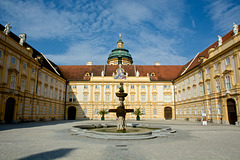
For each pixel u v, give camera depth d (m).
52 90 48.31
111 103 57.69
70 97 58.06
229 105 31.95
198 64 44.09
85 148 10.69
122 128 20.08
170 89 59.12
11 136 14.98
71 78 59.91
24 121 34.53
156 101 58.31
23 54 34.12
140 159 8.48
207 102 38.84
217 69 35.44
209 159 8.55
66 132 18.53
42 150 10.03
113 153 9.55
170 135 16.75
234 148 11.01
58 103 52.50
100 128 23.34
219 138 15.09
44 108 43.59
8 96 30.14
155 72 62.78
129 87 58.72
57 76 51.47
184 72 53.34
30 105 37.12
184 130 21.59
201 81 41.72
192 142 13.05
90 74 60.94
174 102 58.12
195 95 44.84
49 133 17.44
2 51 29.02
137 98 58.22
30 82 37.22
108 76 59.12
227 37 36.91
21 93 33.81
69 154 9.22
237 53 29.59
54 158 8.46
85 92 58.03
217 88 35.59
